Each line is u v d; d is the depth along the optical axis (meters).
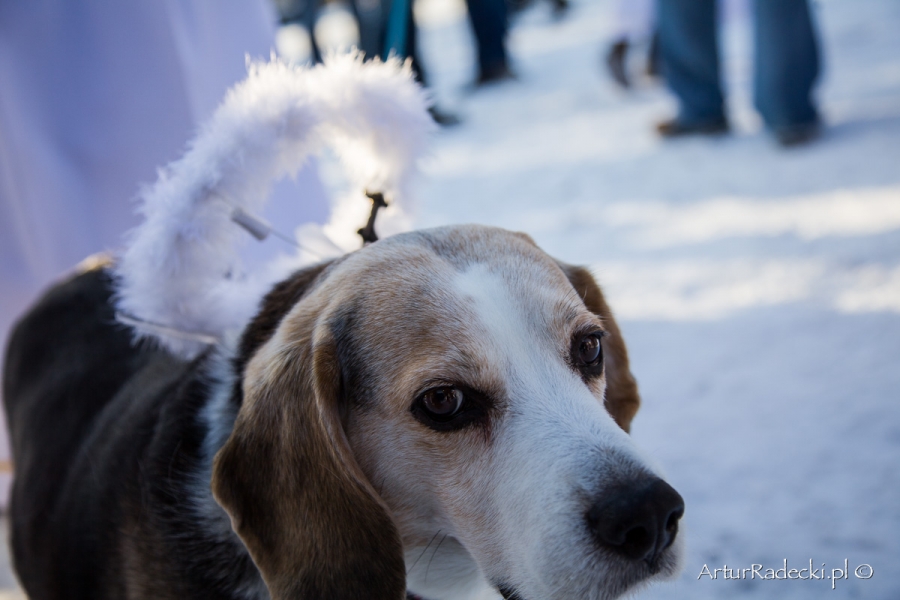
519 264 1.63
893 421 2.80
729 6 7.12
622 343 1.90
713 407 3.06
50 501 1.92
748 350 3.41
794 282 3.88
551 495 1.36
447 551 1.69
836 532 2.38
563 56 10.17
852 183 4.86
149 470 1.71
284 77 1.87
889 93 6.42
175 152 2.69
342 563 1.45
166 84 2.62
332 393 1.48
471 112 8.32
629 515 1.29
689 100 6.28
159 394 1.89
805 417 2.91
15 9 2.49
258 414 1.52
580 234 4.91
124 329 2.20
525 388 1.48
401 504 1.57
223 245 1.85
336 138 1.95
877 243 4.06
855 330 3.39
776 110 5.66
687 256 4.38
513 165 6.44
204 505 1.65
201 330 1.91
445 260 1.62
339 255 2.00
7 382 2.35
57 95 2.59
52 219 2.68
